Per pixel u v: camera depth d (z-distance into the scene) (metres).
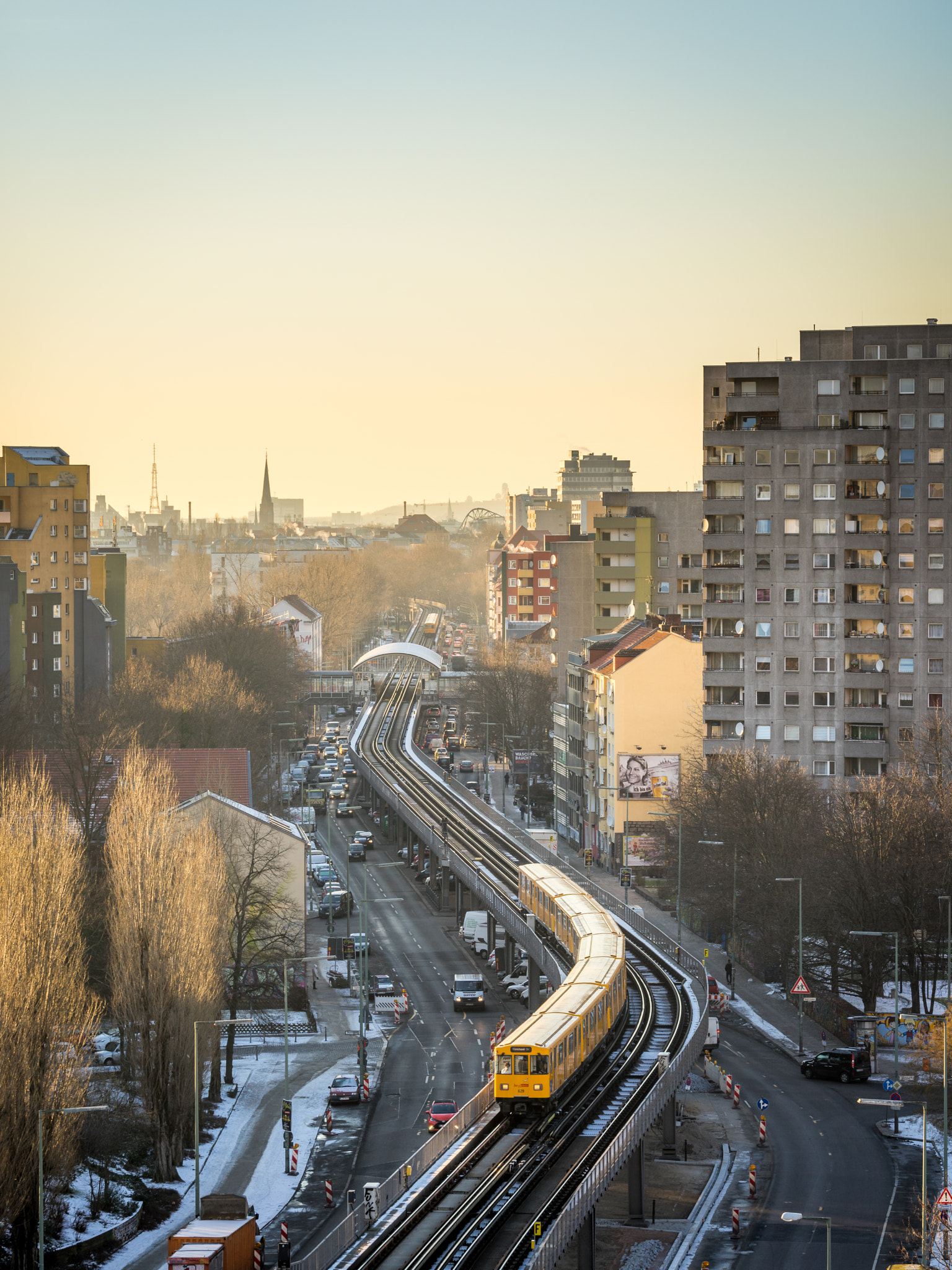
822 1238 89.25
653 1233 91.75
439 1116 112.38
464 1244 70.94
